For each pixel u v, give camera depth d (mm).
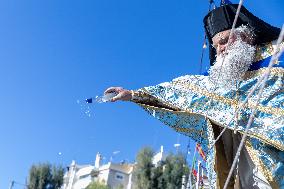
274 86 3607
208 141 3818
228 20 3857
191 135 3982
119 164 64438
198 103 3809
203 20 4082
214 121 3691
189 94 3857
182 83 3926
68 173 69000
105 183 61906
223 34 3857
